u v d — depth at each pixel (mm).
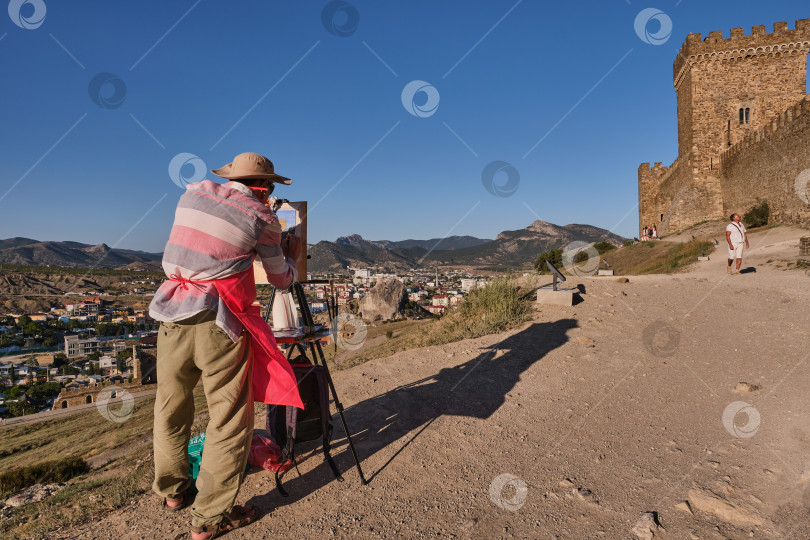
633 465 3062
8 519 2930
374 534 2402
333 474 3094
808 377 4574
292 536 2408
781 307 7633
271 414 3203
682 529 2348
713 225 35281
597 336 6520
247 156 2623
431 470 3102
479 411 4141
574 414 3980
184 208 2334
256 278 3072
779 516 2398
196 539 2375
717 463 3016
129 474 3613
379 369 5746
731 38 38656
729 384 4555
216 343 2322
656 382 4691
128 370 75688
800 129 25797
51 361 88938
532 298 9336
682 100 42438
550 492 2764
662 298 8883
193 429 4465
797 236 21578
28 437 29219
